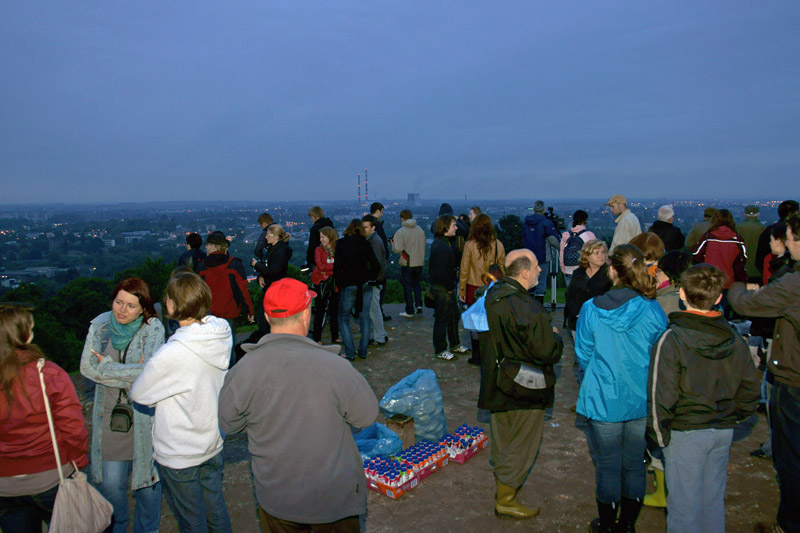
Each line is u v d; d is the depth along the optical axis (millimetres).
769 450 3891
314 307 7148
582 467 3902
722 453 2539
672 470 2570
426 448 3967
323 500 2066
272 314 2209
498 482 3273
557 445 4262
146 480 2797
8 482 2334
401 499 3533
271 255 6633
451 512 3361
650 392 2553
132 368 2668
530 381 3053
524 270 3217
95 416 2807
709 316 2514
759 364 4707
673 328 2527
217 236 5652
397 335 7816
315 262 6910
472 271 5852
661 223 6953
